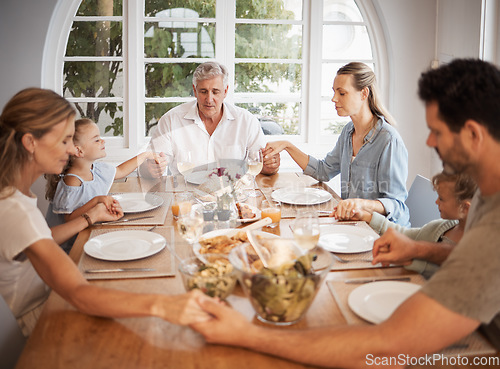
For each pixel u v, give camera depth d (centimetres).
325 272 128
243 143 335
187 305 124
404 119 432
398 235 163
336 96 267
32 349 121
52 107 163
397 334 111
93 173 266
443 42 411
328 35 428
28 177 167
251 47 421
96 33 404
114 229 203
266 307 127
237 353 120
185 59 413
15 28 384
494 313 108
